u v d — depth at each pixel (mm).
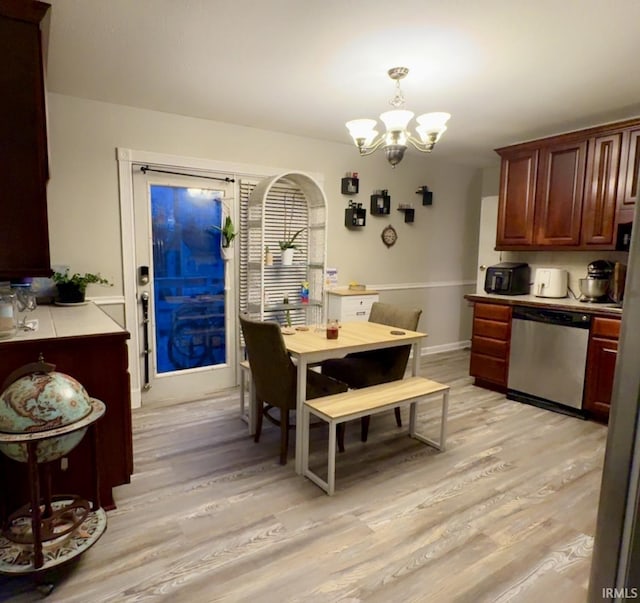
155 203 3684
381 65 2641
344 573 1812
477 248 6195
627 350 606
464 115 3561
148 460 2760
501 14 2045
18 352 1930
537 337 3785
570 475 2621
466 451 2934
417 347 3160
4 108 1802
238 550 1941
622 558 613
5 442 1549
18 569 1620
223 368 4180
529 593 1717
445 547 1978
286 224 4355
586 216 3734
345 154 4723
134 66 2699
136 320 3666
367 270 5078
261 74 2803
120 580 1755
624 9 1979
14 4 1757
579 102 3232
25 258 1882
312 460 2801
